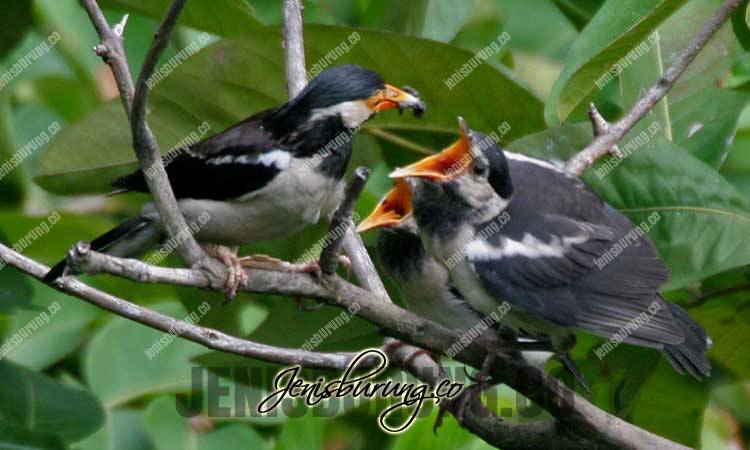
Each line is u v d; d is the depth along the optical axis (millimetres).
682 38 12531
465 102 12211
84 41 14477
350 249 10805
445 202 10609
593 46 11062
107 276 13055
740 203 11039
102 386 12219
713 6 12555
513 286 10438
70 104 14828
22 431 9625
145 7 12594
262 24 12336
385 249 11609
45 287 12773
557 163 11500
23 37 13672
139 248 11109
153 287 13203
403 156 13000
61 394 10523
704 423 13211
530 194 10758
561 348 10758
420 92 12117
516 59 14734
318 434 11328
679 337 10227
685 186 11164
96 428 10461
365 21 14164
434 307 11586
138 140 8852
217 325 12484
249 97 11836
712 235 11023
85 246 8367
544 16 14938
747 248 10891
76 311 12852
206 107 11883
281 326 11812
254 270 9312
